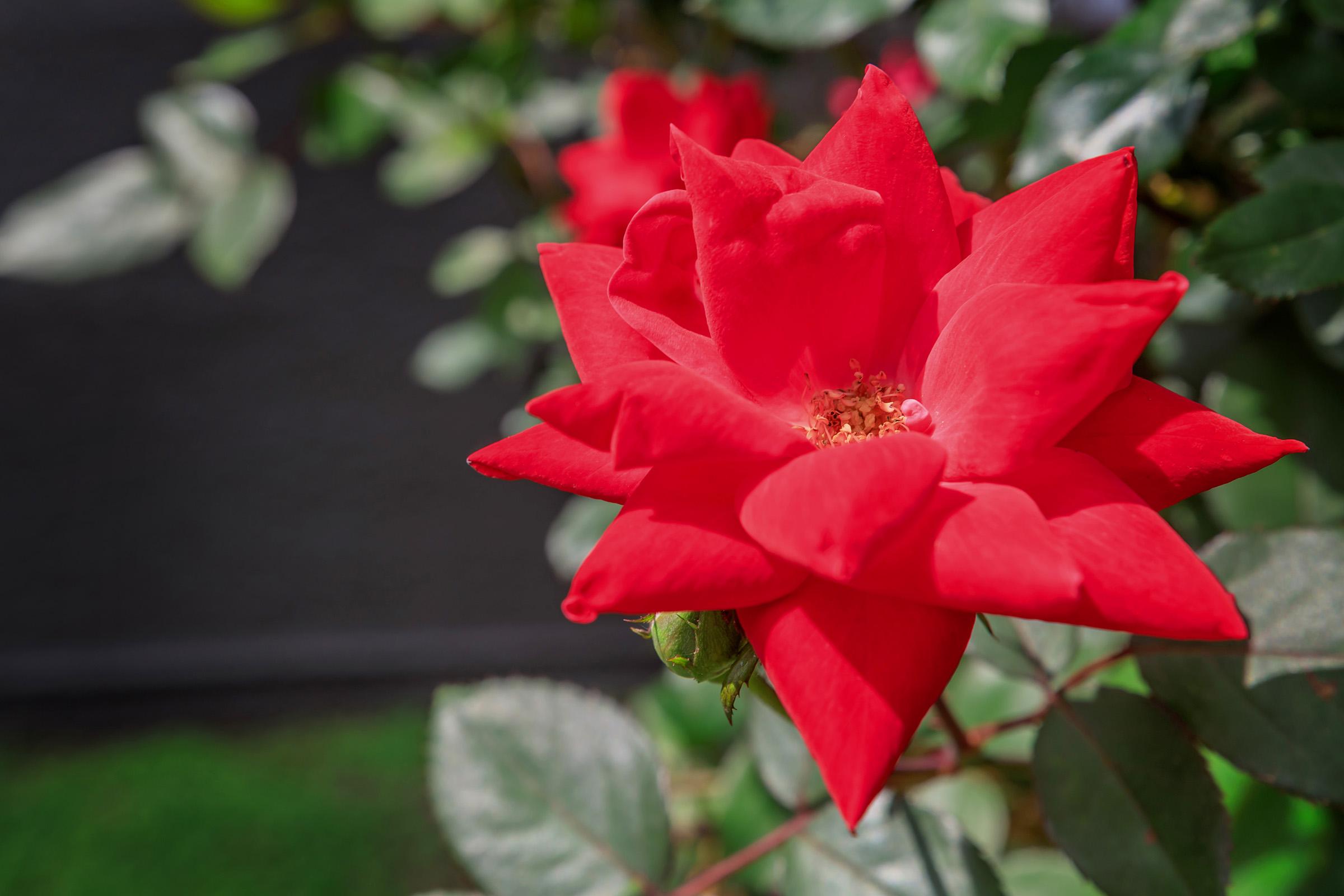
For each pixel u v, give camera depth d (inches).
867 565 6.6
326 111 13.5
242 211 13.0
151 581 37.7
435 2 13.6
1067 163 8.7
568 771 9.0
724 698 7.4
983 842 10.7
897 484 6.7
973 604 6.7
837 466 6.8
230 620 37.7
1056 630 8.5
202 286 36.6
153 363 37.0
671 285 7.6
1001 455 6.9
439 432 36.7
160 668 35.8
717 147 10.8
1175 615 6.7
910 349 7.7
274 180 13.2
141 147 36.6
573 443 7.4
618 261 7.8
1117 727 8.1
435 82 13.7
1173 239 10.3
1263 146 9.6
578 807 8.9
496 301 14.2
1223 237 8.2
